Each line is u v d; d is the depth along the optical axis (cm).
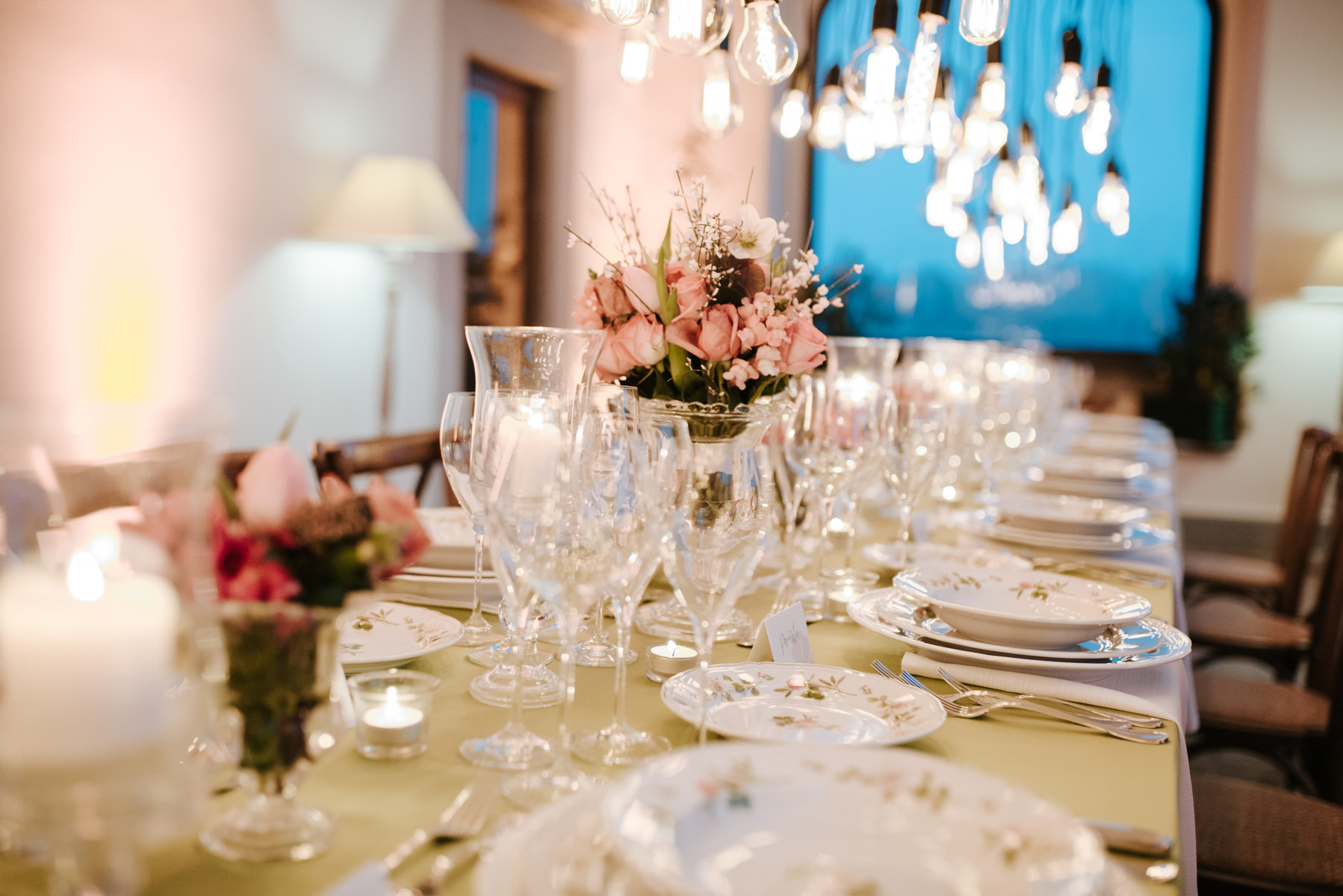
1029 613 133
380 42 449
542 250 630
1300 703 228
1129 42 730
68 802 56
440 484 501
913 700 98
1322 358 715
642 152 764
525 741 90
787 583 152
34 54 303
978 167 329
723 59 246
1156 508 266
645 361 134
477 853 69
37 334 310
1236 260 735
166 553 60
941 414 160
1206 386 707
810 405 150
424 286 499
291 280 408
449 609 138
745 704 98
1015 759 92
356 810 77
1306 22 698
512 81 598
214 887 65
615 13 168
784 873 62
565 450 80
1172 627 128
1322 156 704
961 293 782
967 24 198
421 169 420
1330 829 166
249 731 70
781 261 142
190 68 355
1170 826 80
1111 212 389
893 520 227
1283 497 727
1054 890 58
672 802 65
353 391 450
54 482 58
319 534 68
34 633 56
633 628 134
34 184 305
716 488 84
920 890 61
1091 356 761
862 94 229
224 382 378
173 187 352
